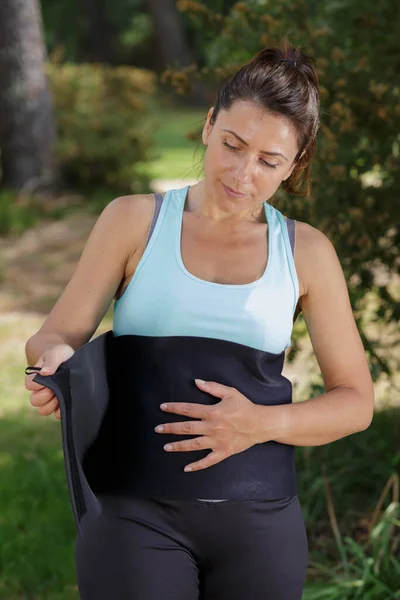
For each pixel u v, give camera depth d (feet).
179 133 99.91
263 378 8.82
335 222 16.60
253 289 8.75
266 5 17.70
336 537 15.66
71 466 7.91
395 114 16.52
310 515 17.22
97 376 8.66
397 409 21.44
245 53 17.62
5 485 19.21
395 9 17.76
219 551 8.61
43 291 37.29
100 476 8.76
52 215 48.80
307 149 8.86
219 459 8.49
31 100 51.47
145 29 157.17
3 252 42.47
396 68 17.84
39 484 19.27
